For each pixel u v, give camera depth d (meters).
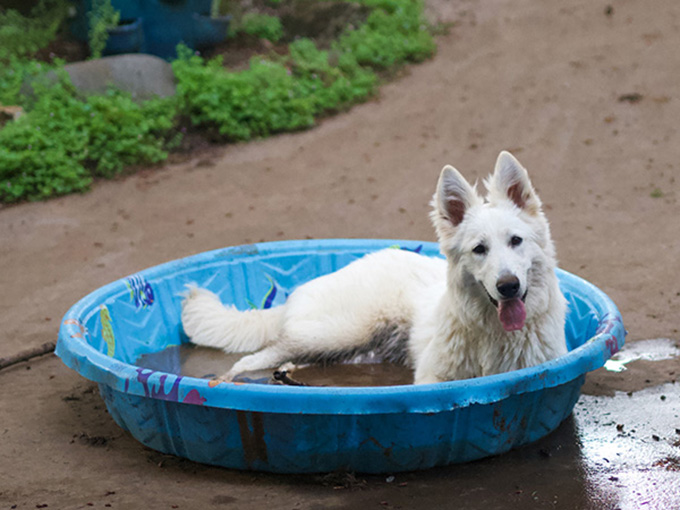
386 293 5.54
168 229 8.89
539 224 4.43
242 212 9.34
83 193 10.22
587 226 8.18
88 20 13.96
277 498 3.78
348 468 3.99
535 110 12.34
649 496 3.64
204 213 9.38
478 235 4.31
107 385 4.25
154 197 10.00
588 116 11.86
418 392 3.67
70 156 10.65
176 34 13.84
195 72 12.12
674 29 15.51
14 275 7.80
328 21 16.19
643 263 7.10
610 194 9.10
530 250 4.33
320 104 13.03
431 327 5.06
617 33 15.72
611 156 10.34
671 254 7.25
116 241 8.59
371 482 3.94
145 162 11.16
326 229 8.62
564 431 4.44
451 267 4.56
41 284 7.53
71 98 11.30
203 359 5.74
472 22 17.55
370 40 15.17
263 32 15.64
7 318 6.77
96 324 5.30
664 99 12.13
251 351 5.85
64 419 4.89
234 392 3.74
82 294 7.20
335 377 5.34
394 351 5.61
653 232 7.86
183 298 6.13
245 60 14.29
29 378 5.57
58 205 9.84
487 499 3.70
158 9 13.60
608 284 6.68
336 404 3.64
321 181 10.29
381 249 6.54
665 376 5.08
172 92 12.32
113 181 10.61
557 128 11.54
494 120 12.14
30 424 4.82
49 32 14.09
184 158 11.40
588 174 9.82
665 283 6.62
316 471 4.01
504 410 3.92
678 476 3.81
